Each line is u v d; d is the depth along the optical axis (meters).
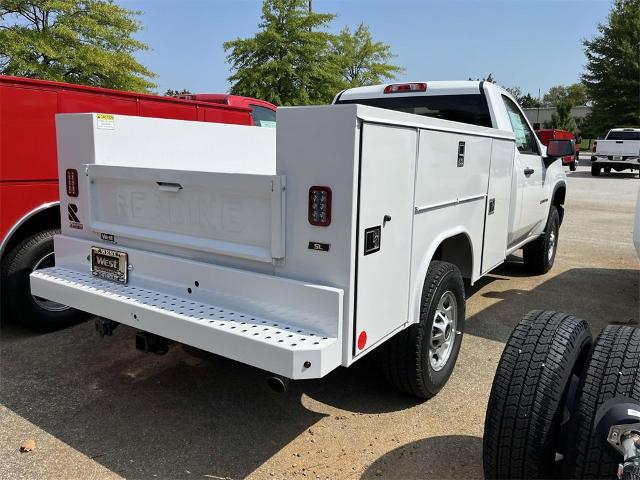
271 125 9.21
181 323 2.66
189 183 2.84
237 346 2.47
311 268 2.52
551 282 6.57
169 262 2.97
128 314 2.89
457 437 3.16
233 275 2.72
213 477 2.78
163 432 3.19
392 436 3.16
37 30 16.22
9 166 4.16
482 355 4.31
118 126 3.58
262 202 2.60
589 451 2.03
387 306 2.79
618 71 40.44
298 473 2.82
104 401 3.54
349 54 30.45
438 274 3.32
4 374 3.89
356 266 2.47
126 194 3.19
